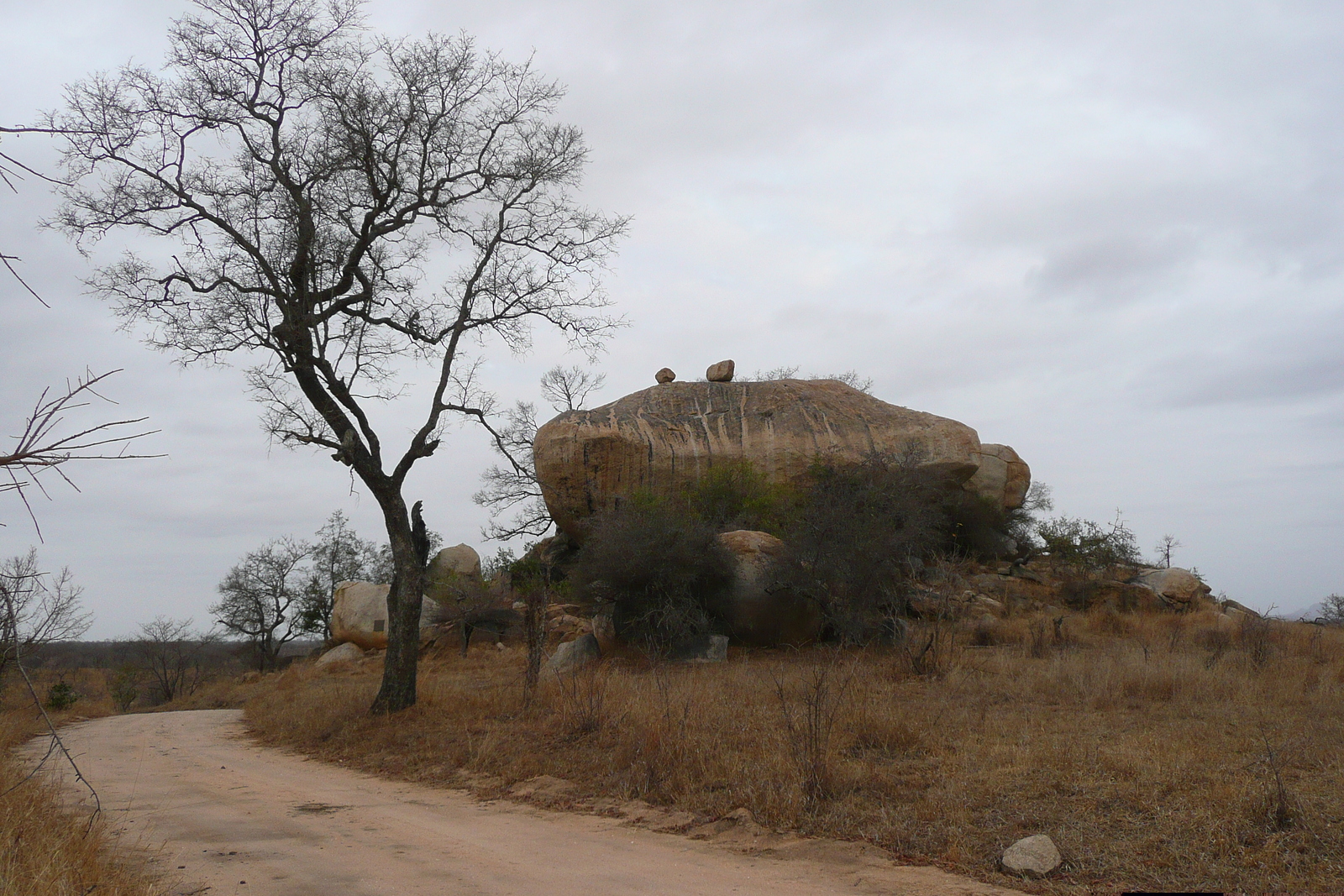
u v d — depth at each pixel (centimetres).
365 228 1678
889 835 708
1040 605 3238
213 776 1200
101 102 1489
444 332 1759
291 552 5197
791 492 3328
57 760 1107
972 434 3559
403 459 1658
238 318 1608
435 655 3145
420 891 607
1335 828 625
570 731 1195
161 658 3956
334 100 1617
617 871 661
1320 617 3247
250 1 1537
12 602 504
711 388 3981
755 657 2241
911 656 1734
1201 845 622
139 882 575
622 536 2302
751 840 743
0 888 504
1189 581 3366
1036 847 625
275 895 595
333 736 1488
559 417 3816
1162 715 1154
